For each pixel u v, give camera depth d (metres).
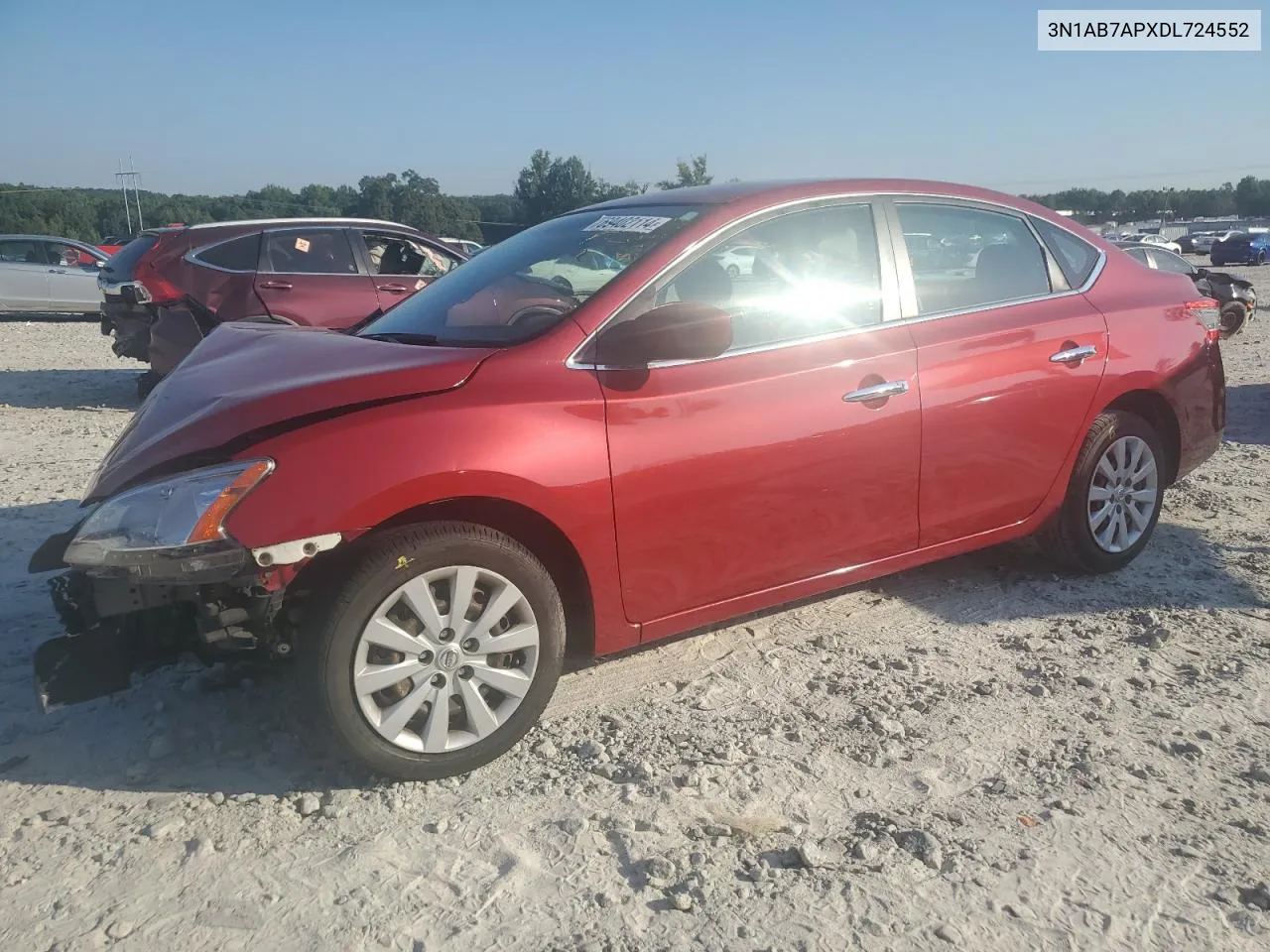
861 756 3.18
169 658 3.04
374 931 2.42
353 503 2.82
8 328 17.48
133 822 2.84
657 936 2.40
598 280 3.46
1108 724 3.36
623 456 3.21
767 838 2.77
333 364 3.27
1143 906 2.49
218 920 2.45
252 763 3.14
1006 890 2.55
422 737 3.01
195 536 2.73
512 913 2.48
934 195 4.18
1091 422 4.42
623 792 2.98
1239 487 6.18
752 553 3.55
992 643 4.00
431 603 2.95
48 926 2.43
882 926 2.42
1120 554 4.66
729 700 3.55
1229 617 4.20
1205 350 4.85
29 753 3.20
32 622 4.14
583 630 3.37
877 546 3.88
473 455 2.96
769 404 3.48
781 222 3.74
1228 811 2.87
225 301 8.99
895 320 3.89
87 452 7.39
